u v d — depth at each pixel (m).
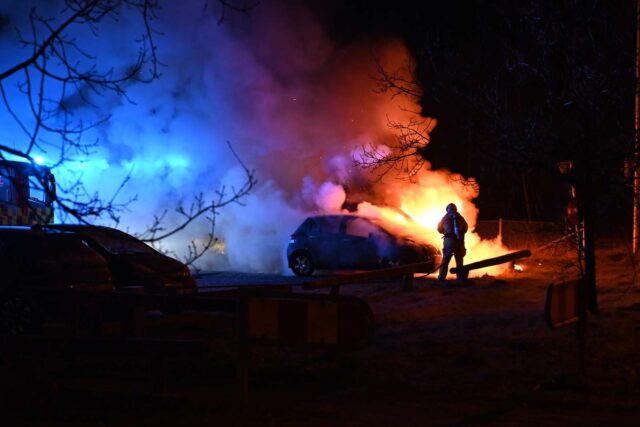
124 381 7.53
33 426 6.12
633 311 10.41
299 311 6.20
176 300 7.02
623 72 9.65
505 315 10.44
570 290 7.10
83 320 9.28
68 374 7.85
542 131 9.48
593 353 7.97
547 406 6.55
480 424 6.03
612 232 19.11
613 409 6.42
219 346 9.07
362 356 8.36
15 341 6.55
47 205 4.55
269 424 6.06
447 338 9.09
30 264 9.83
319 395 6.99
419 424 6.04
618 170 9.60
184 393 6.89
